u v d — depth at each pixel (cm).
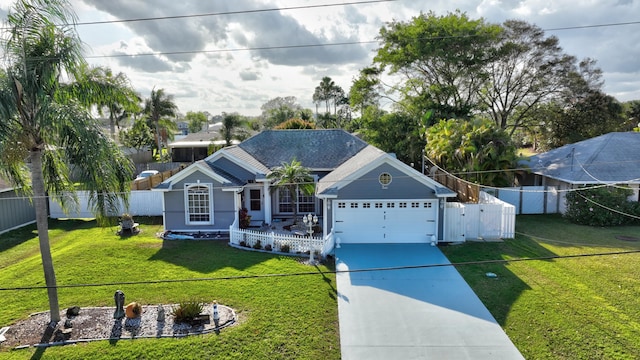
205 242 2005
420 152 3694
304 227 2214
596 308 1252
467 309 1273
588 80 4278
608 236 2031
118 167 1212
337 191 1922
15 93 1014
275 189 2188
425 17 4234
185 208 2162
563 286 1416
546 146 4691
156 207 2605
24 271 1594
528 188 2559
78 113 1084
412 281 1494
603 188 2286
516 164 2594
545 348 1055
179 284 1461
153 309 1276
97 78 1217
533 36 4247
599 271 1548
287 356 1037
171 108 4738
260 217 2419
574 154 2720
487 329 1156
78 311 1254
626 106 6344
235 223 2086
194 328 1160
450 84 4338
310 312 1258
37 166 1145
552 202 2588
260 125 7994
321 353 1052
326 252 1806
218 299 1339
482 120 2820
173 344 1082
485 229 2016
